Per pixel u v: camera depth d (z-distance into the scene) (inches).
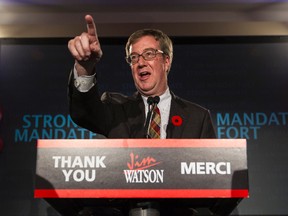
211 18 144.9
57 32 143.8
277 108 132.6
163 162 38.3
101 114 51.7
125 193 37.8
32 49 139.0
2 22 144.5
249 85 134.6
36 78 136.2
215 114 132.0
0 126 131.9
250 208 125.0
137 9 144.7
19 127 131.8
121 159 38.4
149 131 53.7
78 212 45.3
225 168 38.3
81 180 38.1
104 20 143.7
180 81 134.4
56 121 132.0
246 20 144.9
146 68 64.1
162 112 62.2
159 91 64.0
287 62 136.4
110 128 55.2
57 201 40.0
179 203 42.4
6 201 126.5
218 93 133.5
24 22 145.2
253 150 129.2
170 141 38.6
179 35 142.6
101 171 38.2
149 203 39.8
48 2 143.6
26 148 130.2
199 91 133.9
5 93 134.7
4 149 130.0
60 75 136.6
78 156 38.6
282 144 129.6
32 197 126.6
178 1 143.1
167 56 67.1
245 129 130.8
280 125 131.3
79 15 145.2
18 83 135.8
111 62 135.5
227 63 136.2
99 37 137.6
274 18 145.2
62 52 138.8
